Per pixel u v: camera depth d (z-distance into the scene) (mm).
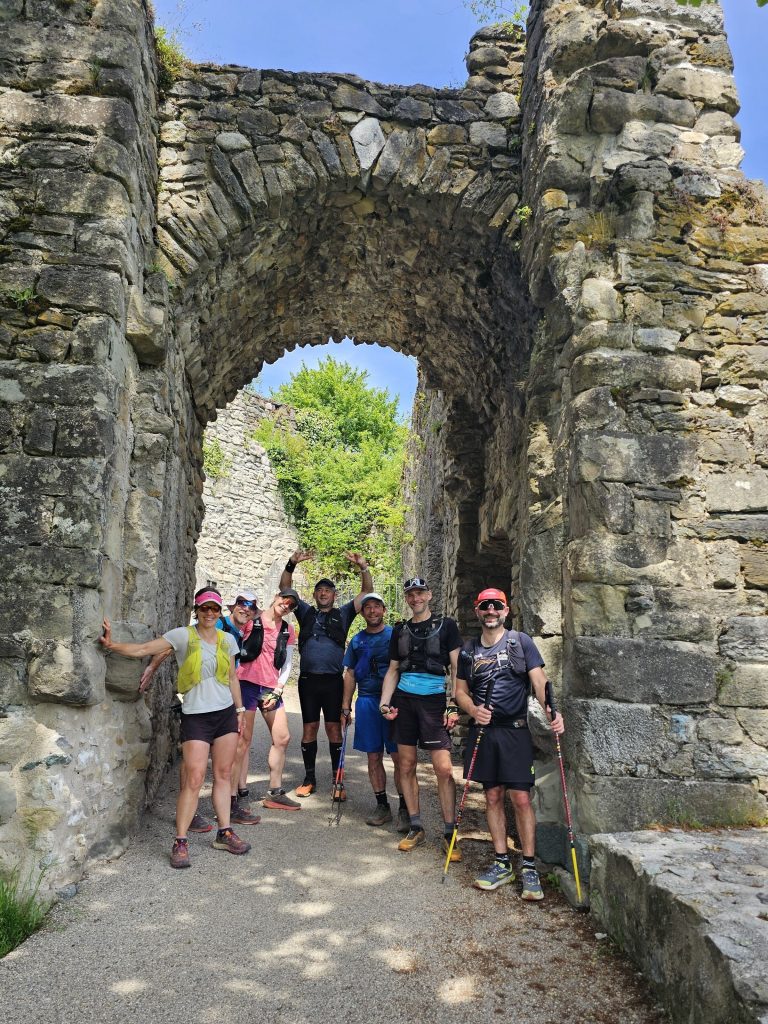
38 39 4844
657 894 3254
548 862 4777
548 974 3379
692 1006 2834
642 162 5309
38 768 3980
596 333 5004
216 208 5852
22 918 3537
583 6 5727
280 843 4949
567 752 4691
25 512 4234
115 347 4676
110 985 3123
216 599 4723
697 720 4535
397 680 5207
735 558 4781
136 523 5117
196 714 4629
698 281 5180
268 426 21312
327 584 6371
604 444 4863
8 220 4590
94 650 4281
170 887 4109
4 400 4355
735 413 5008
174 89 5957
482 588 9695
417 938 3678
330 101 6086
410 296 7723
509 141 6258
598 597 4680
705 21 5641
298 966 3346
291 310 7887
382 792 5559
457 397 9289
